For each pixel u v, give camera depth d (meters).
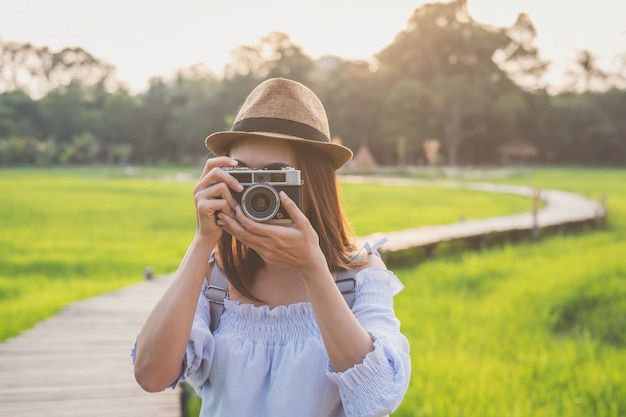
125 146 92.94
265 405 1.67
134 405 4.40
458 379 5.43
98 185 42.94
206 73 110.25
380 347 1.54
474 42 80.50
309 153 1.75
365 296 1.75
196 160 94.00
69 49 115.50
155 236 17.44
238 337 1.73
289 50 86.56
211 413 1.73
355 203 27.95
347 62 86.88
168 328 1.59
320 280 1.54
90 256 13.70
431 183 47.91
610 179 53.59
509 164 82.19
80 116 97.31
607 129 82.00
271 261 1.55
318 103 1.79
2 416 4.18
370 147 84.19
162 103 100.12
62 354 5.72
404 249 11.93
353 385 1.51
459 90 76.06
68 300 8.85
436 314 7.94
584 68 91.31
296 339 1.69
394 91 77.75
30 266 12.51
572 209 23.06
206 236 1.60
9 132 89.88
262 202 1.52
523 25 85.19
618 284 9.07
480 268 11.07
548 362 5.92
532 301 8.45
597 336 7.22
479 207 26.19
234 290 1.84
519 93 83.00
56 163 89.94
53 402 4.46
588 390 5.20
